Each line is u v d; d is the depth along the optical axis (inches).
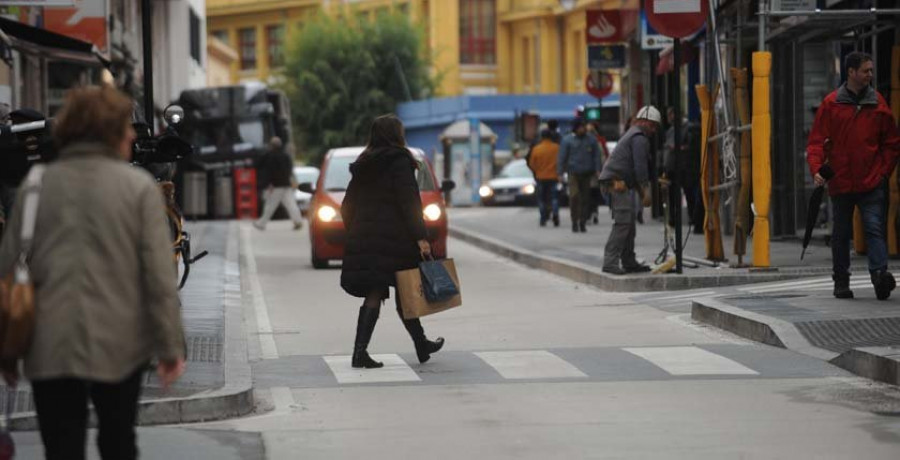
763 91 1605.6
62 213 550.3
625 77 3459.6
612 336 1286.9
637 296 1620.3
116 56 3895.2
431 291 1093.1
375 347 1246.3
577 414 894.4
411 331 1121.4
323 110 7598.4
